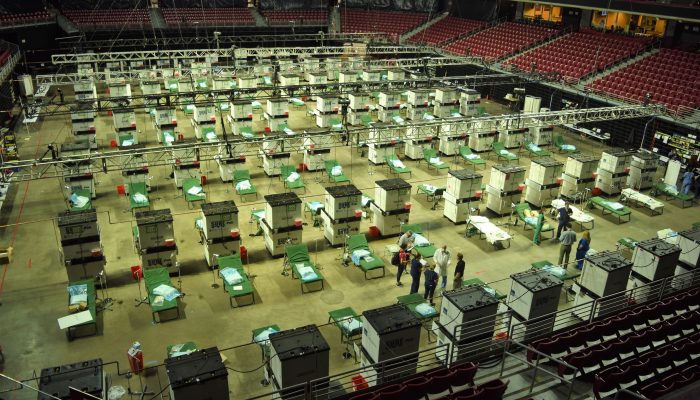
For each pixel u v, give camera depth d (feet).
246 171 85.87
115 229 73.72
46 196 83.71
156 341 52.70
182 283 62.23
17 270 63.77
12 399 44.98
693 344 41.04
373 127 80.69
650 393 35.22
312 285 62.90
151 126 116.26
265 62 156.46
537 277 50.16
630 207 86.38
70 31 162.20
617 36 142.41
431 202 85.40
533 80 131.23
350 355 51.44
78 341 52.42
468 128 97.19
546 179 82.02
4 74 116.06
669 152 102.27
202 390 38.37
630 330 48.08
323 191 88.28
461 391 37.11
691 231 60.59
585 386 40.09
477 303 45.65
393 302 60.34
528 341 46.96
